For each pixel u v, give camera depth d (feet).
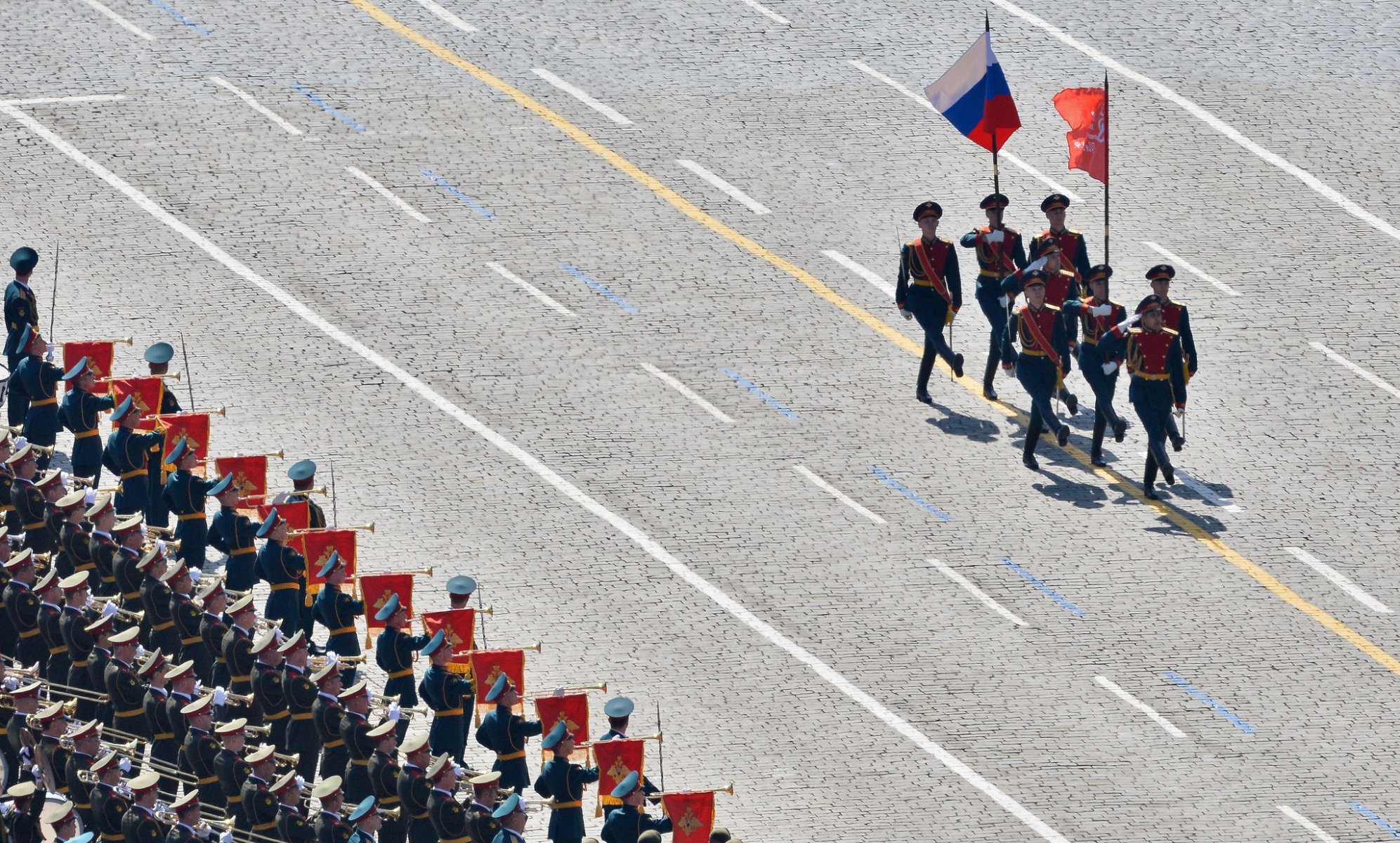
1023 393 470.39
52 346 457.27
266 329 472.85
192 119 539.70
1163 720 374.84
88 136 531.09
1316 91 561.02
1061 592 406.82
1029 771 362.74
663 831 321.32
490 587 401.70
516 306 485.15
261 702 344.08
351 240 503.20
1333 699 380.17
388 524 417.08
